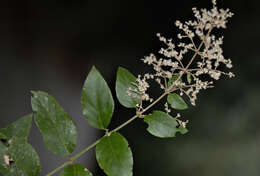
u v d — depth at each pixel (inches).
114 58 111.1
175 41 108.1
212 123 92.6
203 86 32.6
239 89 98.9
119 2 115.6
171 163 84.9
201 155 87.1
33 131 83.6
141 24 114.2
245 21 108.1
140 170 83.9
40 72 106.0
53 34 112.8
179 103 32.8
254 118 93.7
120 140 32.0
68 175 31.7
